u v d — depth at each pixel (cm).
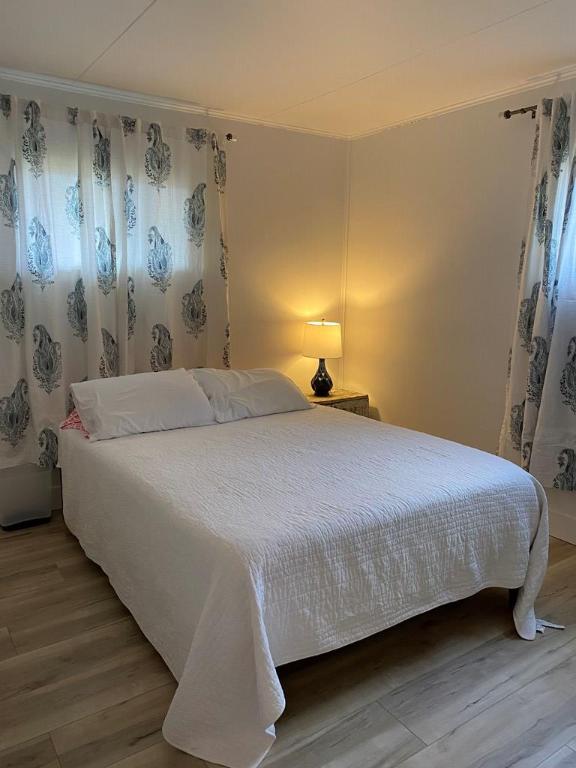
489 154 312
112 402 273
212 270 348
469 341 336
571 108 263
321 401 379
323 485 200
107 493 228
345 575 170
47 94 288
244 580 150
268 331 388
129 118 306
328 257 409
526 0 200
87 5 207
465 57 254
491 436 329
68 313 304
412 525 184
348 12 211
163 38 236
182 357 342
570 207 265
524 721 170
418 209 358
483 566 204
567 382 276
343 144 401
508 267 310
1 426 289
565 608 231
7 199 276
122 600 220
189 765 153
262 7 207
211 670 153
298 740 161
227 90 301
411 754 157
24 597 233
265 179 368
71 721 167
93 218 300
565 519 294
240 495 190
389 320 388
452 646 206
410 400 379
